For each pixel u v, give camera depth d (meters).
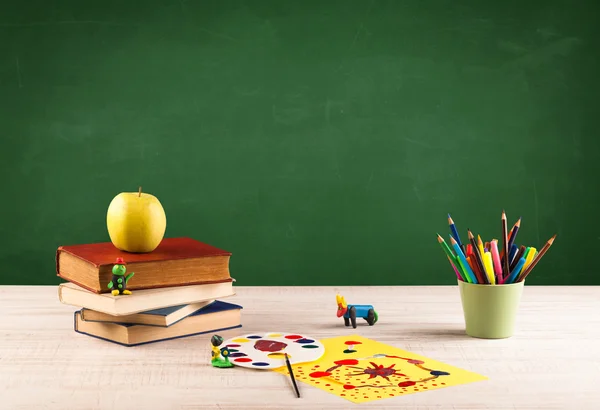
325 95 2.65
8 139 2.67
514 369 1.03
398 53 2.64
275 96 2.64
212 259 1.22
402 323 1.28
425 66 2.64
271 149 2.66
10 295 1.49
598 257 2.71
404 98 2.65
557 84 2.66
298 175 2.67
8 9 2.62
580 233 2.70
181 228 2.69
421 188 2.68
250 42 2.63
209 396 0.93
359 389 0.95
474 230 2.69
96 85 2.65
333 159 2.67
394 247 2.70
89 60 2.64
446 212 2.69
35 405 0.90
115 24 2.63
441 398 0.92
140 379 0.99
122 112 2.65
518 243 2.71
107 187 2.68
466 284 1.19
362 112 2.65
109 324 1.16
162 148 2.66
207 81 2.64
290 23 2.62
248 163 2.67
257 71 2.64
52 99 2.65
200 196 2.68
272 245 2.70
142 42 2.63
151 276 1.17
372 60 2.64
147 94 2.65
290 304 1.42
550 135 2.67
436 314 1.34
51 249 2.70
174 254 1.21
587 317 1.32
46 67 2.65
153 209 1.20
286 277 2.71
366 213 2.69
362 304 1.32
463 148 2.67
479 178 2.68
